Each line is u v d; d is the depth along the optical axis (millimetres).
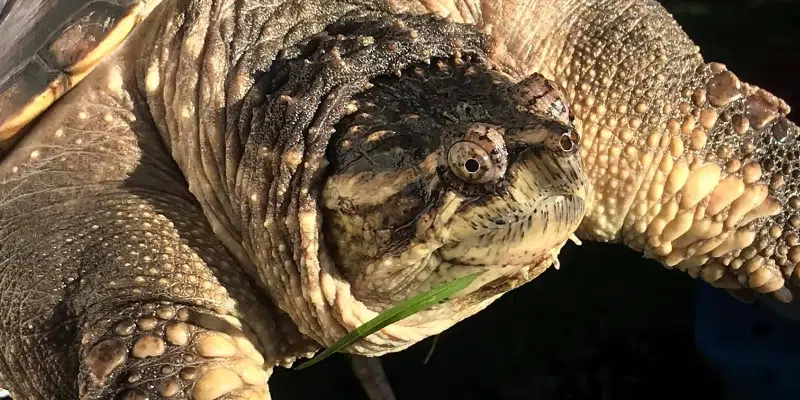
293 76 321
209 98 331
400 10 358
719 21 564
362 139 302
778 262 379
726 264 387
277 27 337
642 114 370
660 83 371
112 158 344
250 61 331
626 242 398
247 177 319
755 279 385
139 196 337
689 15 576
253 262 329
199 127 334
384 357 449
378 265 298
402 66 324
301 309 320
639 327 446
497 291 329
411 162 287
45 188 342
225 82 332
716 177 367
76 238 322
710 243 380
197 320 300
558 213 277
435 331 343
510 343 448
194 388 281
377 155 296
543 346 445
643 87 372
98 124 347
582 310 457
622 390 426
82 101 347
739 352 418
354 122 308
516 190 271
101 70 349
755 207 370
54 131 347
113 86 348
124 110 349
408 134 294
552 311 458
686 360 432
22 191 344
